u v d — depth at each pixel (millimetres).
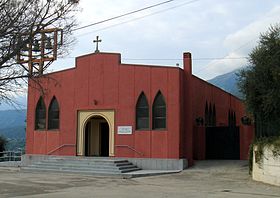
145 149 29516
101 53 31969
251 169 24281
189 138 29719
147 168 29172
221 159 32281
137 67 30516
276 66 22406
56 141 33156
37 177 25125
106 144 33469
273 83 22953
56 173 28031
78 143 32281
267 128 23219
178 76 29109
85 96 32312
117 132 30688
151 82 29906
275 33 23391
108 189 18938
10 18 7961
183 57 30766
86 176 25938
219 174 25453
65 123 32938
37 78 9297
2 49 8102
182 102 29562
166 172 26609
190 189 18750
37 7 8211
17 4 8062
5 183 21562
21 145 45719
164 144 28938
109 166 27578
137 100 30250
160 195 16500
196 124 32844
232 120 47781
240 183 21125
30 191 18172
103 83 31688
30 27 8141
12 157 37844
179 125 28766
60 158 31344
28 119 34594
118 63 31219
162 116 29406
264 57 23125
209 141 33000
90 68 32344
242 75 24656
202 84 35812
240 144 31750
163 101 29422
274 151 19906
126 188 19328
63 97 33312
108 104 31297
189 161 29391
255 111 23953
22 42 8125
